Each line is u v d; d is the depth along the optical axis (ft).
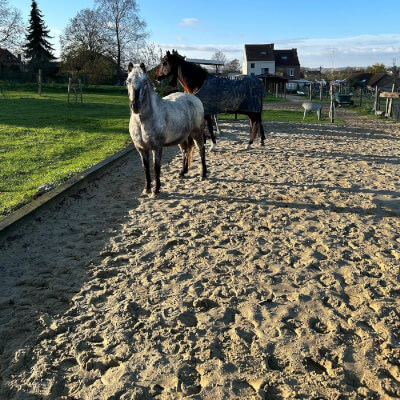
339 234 16.89
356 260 14.58
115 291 12.58
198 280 13.10
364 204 20.71
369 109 92.38
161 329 10.64
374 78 260.42
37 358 9.65
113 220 18.56
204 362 9.38
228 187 23.91
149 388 8.66
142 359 9.52
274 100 144.66
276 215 19.08
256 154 34.40
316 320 11.00
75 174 25.38
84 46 188.75
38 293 12.49
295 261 14.51
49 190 21.58
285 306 11.60
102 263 14.38
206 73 32.42
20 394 8.60
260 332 10.44
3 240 15.85
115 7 200.75
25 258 14.76
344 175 27.02
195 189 23.57
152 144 20.63
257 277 13.29
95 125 51.65
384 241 16.16
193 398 8.30
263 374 8.95
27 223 17.57
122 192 23.09
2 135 41.88
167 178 26.27
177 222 18.22
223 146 38.45
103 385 8.77
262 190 23.22
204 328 10.64
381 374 8.91
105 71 167.43
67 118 56.24
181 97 23.13
